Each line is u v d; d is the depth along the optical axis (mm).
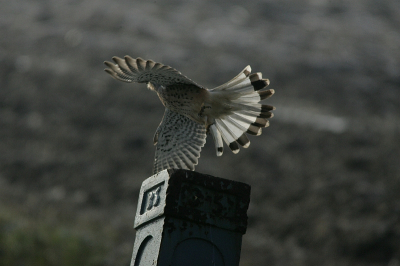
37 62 29484
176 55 31891
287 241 16625
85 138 22719
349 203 17828
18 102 25312
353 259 15648
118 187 19484
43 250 13938
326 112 25359
